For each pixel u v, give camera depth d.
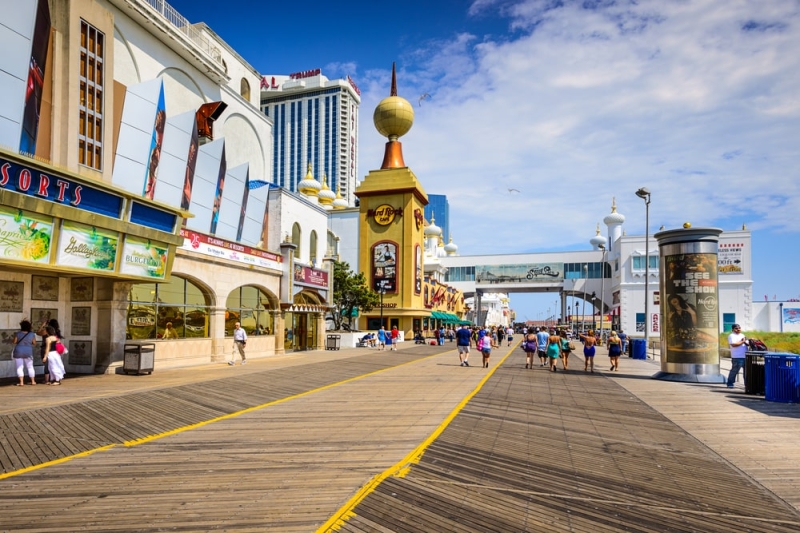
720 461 8.20
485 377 19.12
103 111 17.94
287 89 174.75
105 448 8.33
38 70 15.48
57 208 14.03
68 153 16.39
